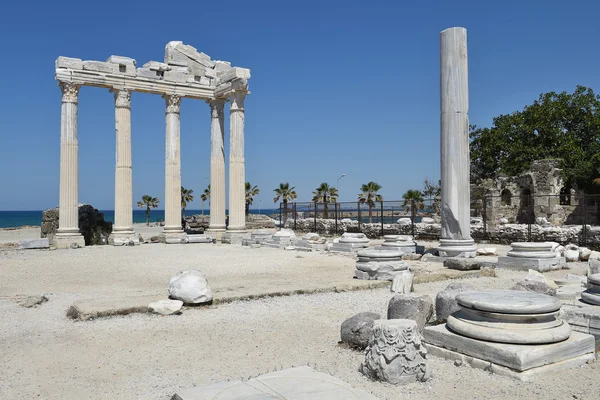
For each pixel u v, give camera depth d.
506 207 42.97
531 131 51.72
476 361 7.39
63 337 9.55
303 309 11.95
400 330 6.96
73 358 8.26
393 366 6.81
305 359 8.02
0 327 10.37
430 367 7.12
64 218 29.53
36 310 11.99
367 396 5.81
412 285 14.37
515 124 53.84
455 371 7.28
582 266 19.47
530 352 6.98
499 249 26.02
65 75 29.62
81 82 30.22
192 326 10.31
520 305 7.44
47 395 6.69
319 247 28.86
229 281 16.25
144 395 6.61
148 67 33.03
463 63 19.66
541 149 50.62
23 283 16.19
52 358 8.27
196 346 8.87
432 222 39.19
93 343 9.12
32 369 7.73
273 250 27.80
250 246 30.16
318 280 15.97
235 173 34.09
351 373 7.29
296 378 6.43
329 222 42.53
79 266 20.52
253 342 9.11
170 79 33.84
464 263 17.95
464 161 19.86
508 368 7.03
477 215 44.06
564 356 7.30
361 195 73.44
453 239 20.03
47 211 33.72
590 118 51.03
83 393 6.73
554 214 40.03
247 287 14.13
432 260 20.41
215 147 35.97
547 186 40.41
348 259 22.89
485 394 6.39
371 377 7.01
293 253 25.91
